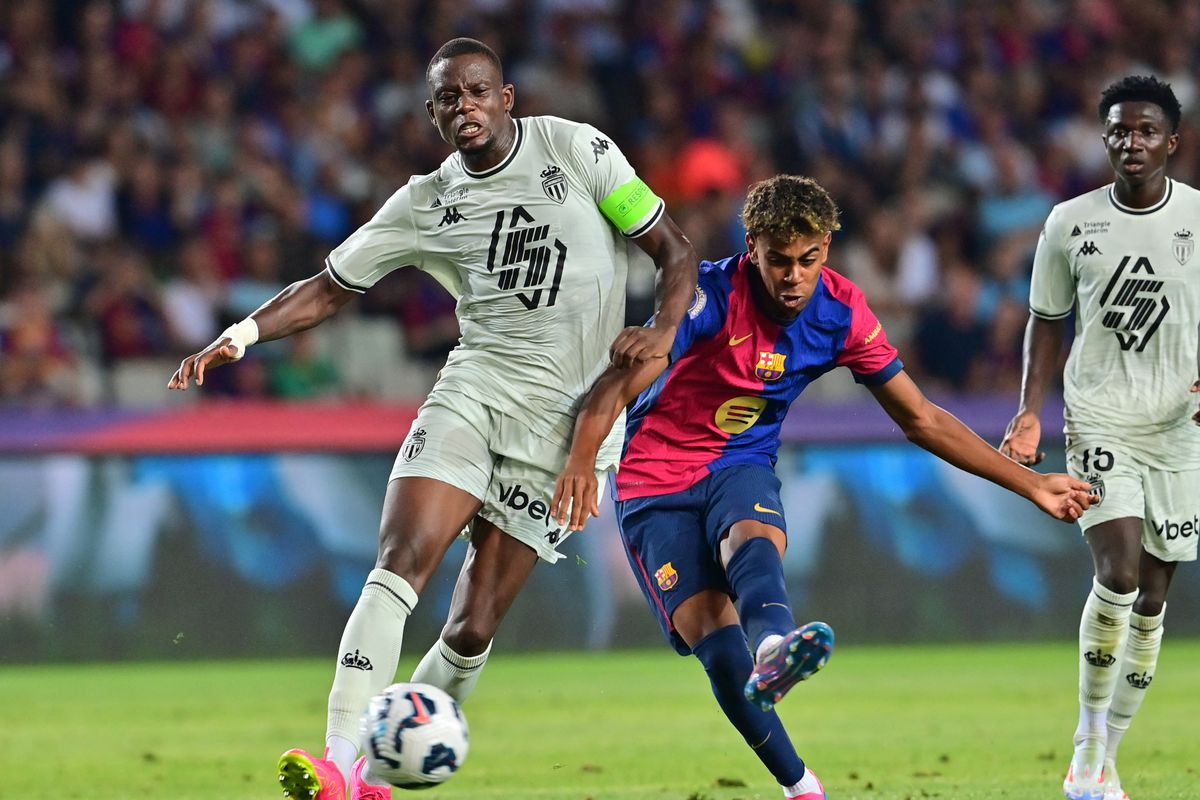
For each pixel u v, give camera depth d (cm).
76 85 5438
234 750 2672
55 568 4012
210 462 4103
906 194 5809
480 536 1877
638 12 6119
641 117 5925
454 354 1883
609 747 2659
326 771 1579
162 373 4838
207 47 5647
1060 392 5078
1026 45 6425
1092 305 2203
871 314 1836
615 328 1870
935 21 6350
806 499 4288
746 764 2444
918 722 2930
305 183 5512
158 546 4059
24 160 5188
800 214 1664
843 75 6088
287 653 4088
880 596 4297
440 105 1789
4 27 5506
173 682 3722
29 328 4731
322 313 1912
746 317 1806
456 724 1559
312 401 4884
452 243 1855
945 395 5041
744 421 1861
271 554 4103
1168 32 6600
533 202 1817
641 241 1833
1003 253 5753
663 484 1864
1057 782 2178
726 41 6119
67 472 4038
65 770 2448
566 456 1858
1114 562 2081
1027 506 4388
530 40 6022
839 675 3728
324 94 5700
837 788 2128
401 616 1733
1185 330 2172
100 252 5062
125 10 5625
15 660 3975
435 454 1798
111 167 5225
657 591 1831
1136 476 2158
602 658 4153
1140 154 2127
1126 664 2164
